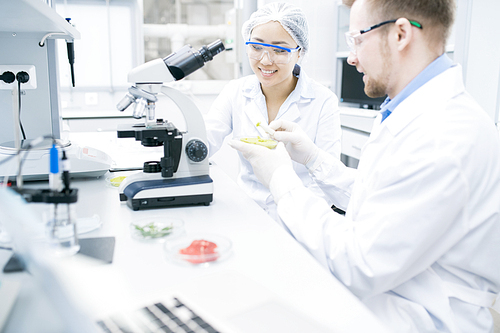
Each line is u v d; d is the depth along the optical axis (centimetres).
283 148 118
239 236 93
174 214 109
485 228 87
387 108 103
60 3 343
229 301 65
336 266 88
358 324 60
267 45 157
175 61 119
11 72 146
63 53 349
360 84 355
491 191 87
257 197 178
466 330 90
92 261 78
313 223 95
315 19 386
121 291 68
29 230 63
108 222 101
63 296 52
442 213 81
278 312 62
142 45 371
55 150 73
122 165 159
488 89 221
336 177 140
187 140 122
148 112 128
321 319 61
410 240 81
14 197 68
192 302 65
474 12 215
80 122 326
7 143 138
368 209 89
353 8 100
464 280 92
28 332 50
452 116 86
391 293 94
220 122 187
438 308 88
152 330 56
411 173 83
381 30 93
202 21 395
